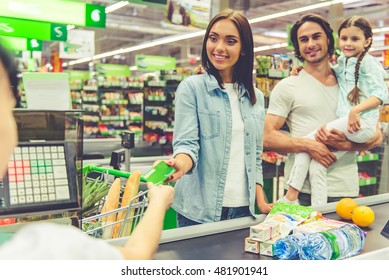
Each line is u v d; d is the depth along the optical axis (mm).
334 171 2951
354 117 2844
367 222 1747
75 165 1330
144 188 2002
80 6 4066
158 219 1024
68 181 1305
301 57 2998
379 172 5211
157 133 8320
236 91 2156
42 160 1286
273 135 2996
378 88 3020
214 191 2082
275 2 13367
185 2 6738
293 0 12617
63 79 1460
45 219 1291
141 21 15734
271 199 4992
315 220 1638
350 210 1827
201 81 2094
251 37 2080
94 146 5215
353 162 3012
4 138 654
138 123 11398
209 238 1586
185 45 19328
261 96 2285
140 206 1488
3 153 656
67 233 684
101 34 18906
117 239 1381
